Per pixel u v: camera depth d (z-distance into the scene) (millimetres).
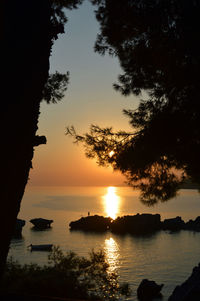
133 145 10914
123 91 11539
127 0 10312
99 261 12891
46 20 2883
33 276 11141
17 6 2549
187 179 11750
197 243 96938
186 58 9844
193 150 10062
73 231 125062
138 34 10898
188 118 10031
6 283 10398
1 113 2443
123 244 96688
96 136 11750
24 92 2584
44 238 108750
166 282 53031
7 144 2486
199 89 9781
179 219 127312
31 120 2699
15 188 2590
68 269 12234
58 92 9930
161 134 10078
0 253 2586
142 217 124500
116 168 11297
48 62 2977
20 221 113938
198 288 13844
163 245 94312
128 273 59094
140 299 41531
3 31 2455
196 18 9156
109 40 11211
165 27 9938
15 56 2512
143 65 10766
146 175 11719
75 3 7941
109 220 127750
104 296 12062
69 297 10453
